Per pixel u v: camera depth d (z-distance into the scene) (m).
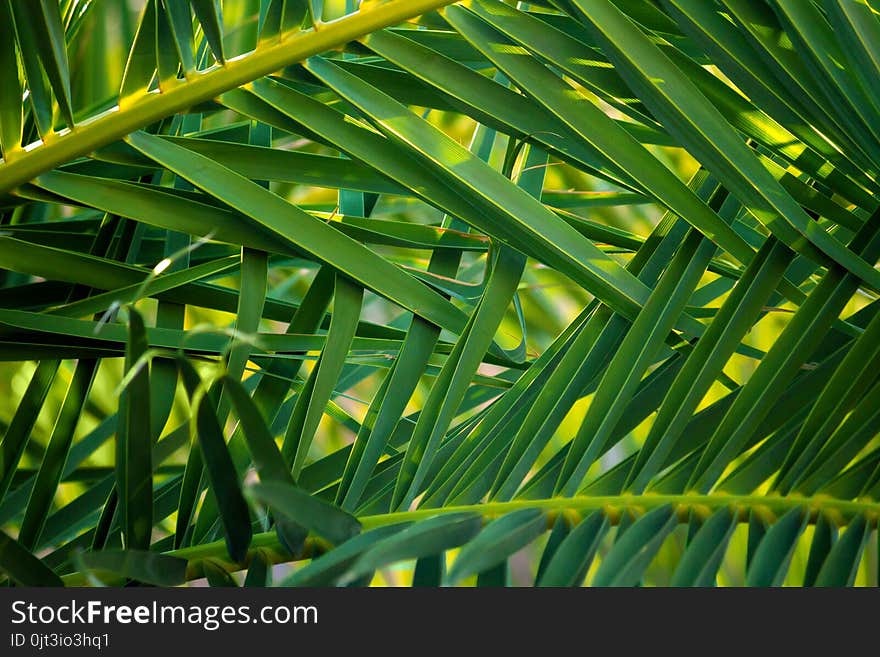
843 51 1.40
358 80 1.42
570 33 1.50
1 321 1.43
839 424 1.44
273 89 1.43
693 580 1.38
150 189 1.45
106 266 1.47
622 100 1.45
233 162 1.47
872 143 1.43
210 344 1.47
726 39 1.42
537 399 1.46
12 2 1.35
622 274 1.46
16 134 1.40
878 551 1.43
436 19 1.43
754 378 1.45
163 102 1.40
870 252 1.48
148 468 1.35
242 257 1.47
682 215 1.45
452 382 1.45
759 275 1.45
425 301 1.47
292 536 1.37
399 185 1.46
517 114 1.45
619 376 1.44
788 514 1.41
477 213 1.46
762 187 1.43
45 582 1.35
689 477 1.44
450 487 1.45
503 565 1.41
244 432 1.30
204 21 1.37
